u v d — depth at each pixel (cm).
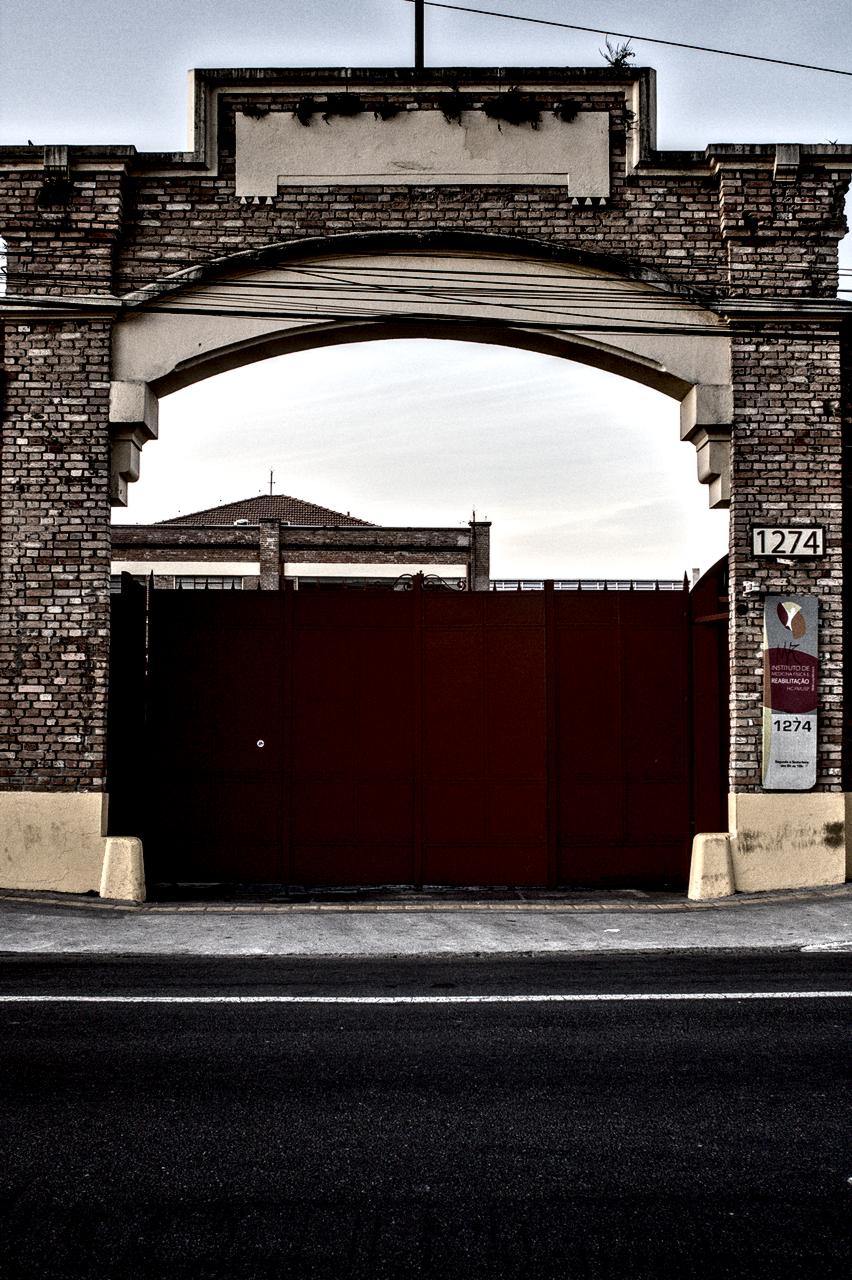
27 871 1141
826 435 1204
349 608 1266
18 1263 374
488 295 1209
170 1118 504
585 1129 491
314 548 3844
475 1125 496
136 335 1189
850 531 1245
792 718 1180
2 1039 627
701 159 1205
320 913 1072
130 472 1188
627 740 1255
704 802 1247
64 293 1180
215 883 1238
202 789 1246
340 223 1202
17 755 1157
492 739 1253
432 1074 566
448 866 1242
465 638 1263
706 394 1203
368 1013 689
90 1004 711
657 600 1264
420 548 3862
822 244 1208
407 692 1262
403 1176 443
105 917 1038
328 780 1251
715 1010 697
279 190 1203
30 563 1170
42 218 1180
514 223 1207
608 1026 658
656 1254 381
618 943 929
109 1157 461
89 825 1144
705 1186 433
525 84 1209
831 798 1184
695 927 1001
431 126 1208
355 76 1198
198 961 864
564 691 1256
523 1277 366
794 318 1203
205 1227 400
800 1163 454
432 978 798
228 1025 658
